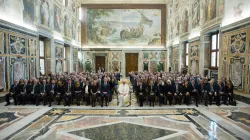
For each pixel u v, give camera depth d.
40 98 11.41
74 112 9.41
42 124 7.61
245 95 10.37
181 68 20.64
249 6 9.89
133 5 27.95
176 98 10.91
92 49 28.17
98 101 11.87
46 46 16.98
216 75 14.09
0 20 10.14
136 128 7.23
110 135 6.57
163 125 7.54
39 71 15.01
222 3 12.39
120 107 10.49
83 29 28.14
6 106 10.36
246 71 10.23
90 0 27.70
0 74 10.45
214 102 11.29
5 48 10.80
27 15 13.16
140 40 28.36
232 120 7.98
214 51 14.52
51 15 17.05
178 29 21.73
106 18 28.11
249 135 6.43
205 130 6.91
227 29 11.84
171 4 25.12
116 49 28.22
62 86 11.09
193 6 17.06
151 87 11.27
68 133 6.72
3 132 6.73
